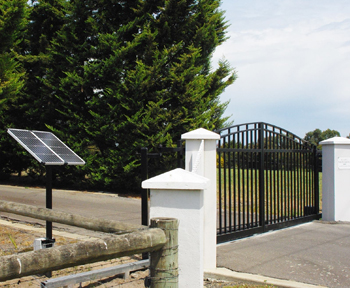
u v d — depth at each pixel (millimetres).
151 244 2023
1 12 8734
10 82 8898
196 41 12500
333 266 4848
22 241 6102
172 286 2127
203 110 12219
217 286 4230
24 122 14859
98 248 1832
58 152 4762
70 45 12758
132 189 13297
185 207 2762
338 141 7941
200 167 4605
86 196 12375
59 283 3625
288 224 7336
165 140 11758
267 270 4637
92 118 13156
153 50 12148
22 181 16672
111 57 11812
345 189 8039
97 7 12797
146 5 12312
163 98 12180
